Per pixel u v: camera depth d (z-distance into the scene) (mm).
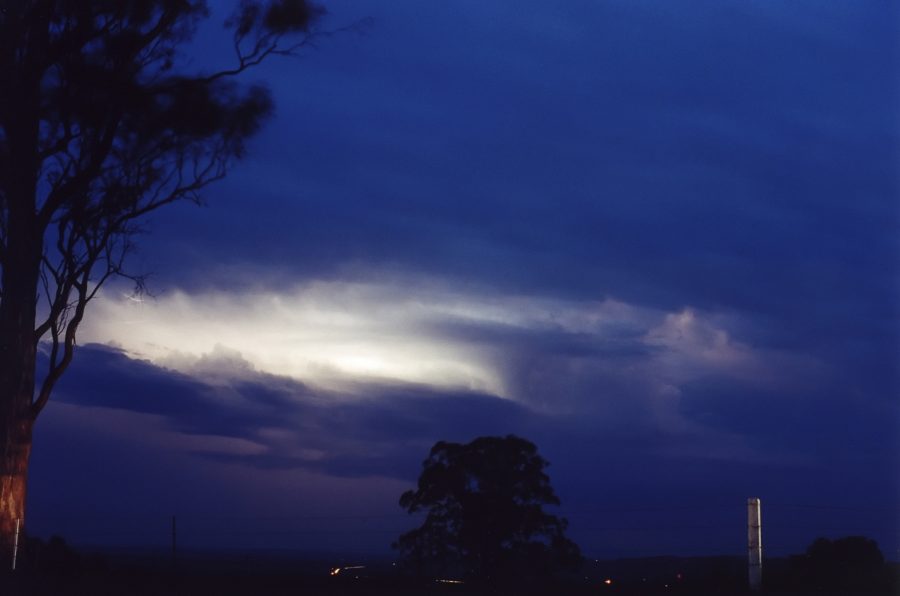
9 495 19109
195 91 20812
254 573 19219
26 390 19719
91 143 20594
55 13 20062
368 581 18750
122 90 20219
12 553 18922
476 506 25078
